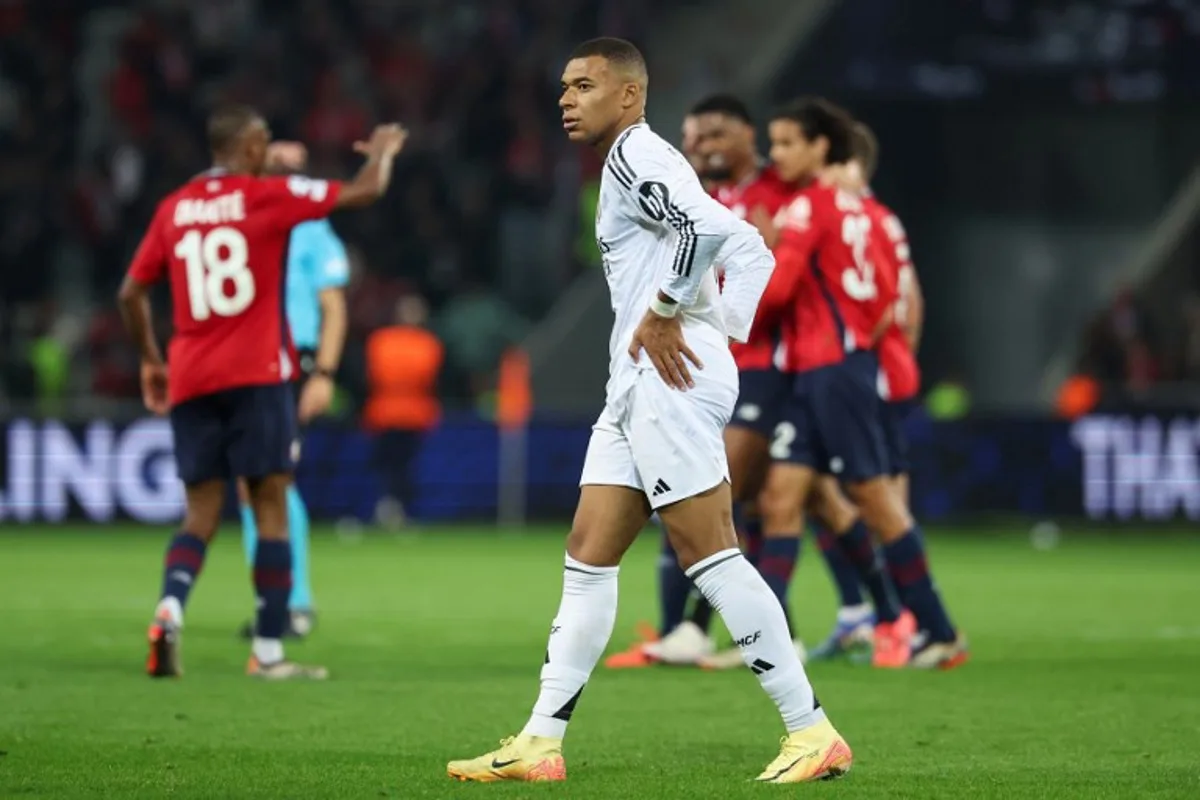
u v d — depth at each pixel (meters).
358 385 79.44
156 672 27.09
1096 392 74.75
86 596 42.03
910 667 29.78
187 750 20.39
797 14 84.00
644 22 89.44
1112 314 79.62
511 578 48.41
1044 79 83.88
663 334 17.80
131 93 85.62
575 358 79.81
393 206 85.06
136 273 27.75
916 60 83.31
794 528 29.08
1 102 87.12
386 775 18.70
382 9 91.75
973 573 51.28
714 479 18.09
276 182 27.19
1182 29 83.19
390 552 58.06
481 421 69.88
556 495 70.12
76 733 21.73
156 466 67.25
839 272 28.36
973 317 85.88
